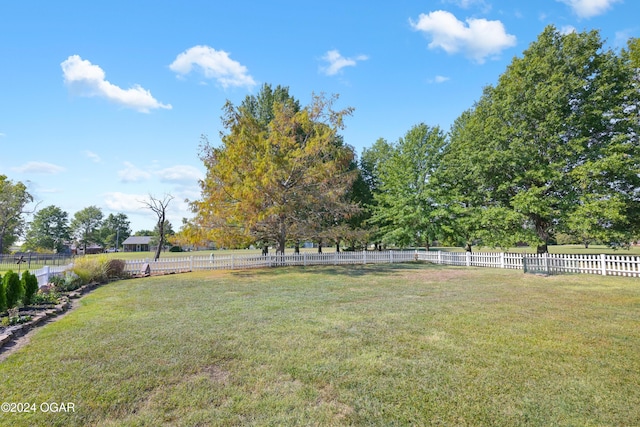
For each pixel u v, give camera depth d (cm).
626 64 1695
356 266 2009
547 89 1731
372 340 531
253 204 1606
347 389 369
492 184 2034
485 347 495
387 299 886
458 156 2353
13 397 353
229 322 651
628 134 1686
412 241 2567
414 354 469
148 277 1545
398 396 353
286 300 885
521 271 1583
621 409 325
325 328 603
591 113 1656
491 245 2003
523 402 339
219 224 1803
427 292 995
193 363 442
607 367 422
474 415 317
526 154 1767
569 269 1452
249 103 2777
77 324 645
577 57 1728
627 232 1639
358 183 3005
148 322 656
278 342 525
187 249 7819
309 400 346
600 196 1605
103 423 307
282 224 1966
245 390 368
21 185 5112
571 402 338
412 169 2547
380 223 2888
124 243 9356
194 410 328
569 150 1700
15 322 624
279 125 1886
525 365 429
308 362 443
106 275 1391
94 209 10300
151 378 398
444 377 395
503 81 2070
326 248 5838
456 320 651
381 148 3253
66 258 3184
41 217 8656
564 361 442
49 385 380
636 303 801
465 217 2222
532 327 598
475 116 2309
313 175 1783
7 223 5212
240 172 1700
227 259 1930
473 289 1045
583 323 623
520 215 1791
